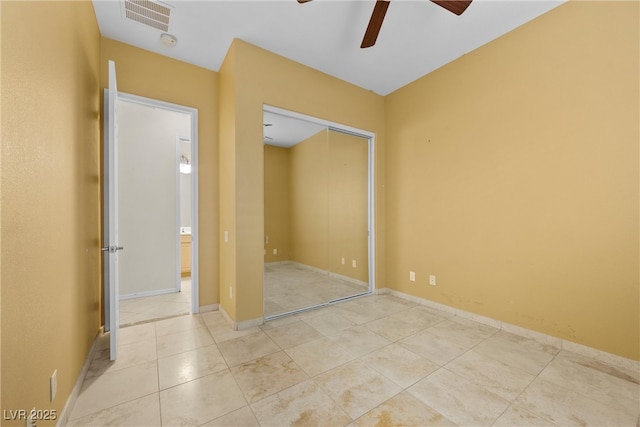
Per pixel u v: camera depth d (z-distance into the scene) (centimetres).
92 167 205
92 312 205
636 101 179
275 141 396
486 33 243
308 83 295
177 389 161
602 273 192
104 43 242
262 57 262
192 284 286
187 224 527
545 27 218
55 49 124
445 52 271
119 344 218
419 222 322
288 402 150
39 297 105
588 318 198
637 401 150
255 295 255
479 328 249
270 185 398
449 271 289
